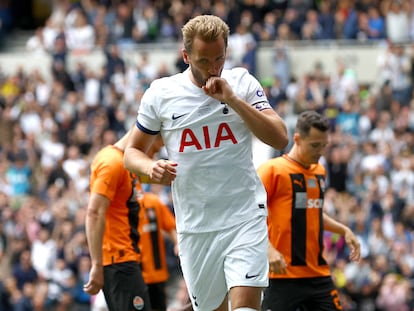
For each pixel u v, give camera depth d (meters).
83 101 29.08
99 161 8.83
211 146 6.80
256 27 31.20
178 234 7.04
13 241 22.47
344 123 25.66
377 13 31.22
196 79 6.75
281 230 9.22
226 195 6.82
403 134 25.08
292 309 9.27
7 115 29.20
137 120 6.98
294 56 31.02
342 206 21.02
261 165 9.38
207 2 32.38
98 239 8.66
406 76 28.64
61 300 19.97
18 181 26.62
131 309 8.96
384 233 20.88
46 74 32.69
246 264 6.76
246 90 6.79
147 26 32.31
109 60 29.84
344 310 17.89
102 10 33.00
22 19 38.25
